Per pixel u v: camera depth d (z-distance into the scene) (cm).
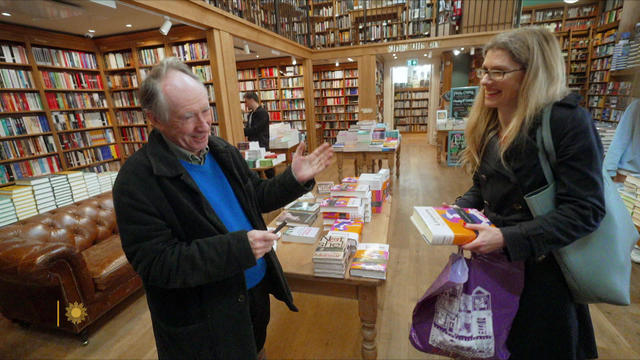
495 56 91
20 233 220
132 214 85
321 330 205
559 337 93
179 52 482
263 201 121
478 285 102
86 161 495
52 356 195
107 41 495
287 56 768
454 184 520
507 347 103
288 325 211
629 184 256
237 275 101
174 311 96
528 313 97
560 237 81
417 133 1248
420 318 115
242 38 505
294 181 115
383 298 233
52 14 321
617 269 85
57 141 447
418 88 1220
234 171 112
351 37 917
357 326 208
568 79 784
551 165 87
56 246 188
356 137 466
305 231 188
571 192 81
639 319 200
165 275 83
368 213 208
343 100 955
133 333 213
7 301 214
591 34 758
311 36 939
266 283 127
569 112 82
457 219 108
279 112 835
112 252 238
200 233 95
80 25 421
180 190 93
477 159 113
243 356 102
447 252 298
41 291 198
